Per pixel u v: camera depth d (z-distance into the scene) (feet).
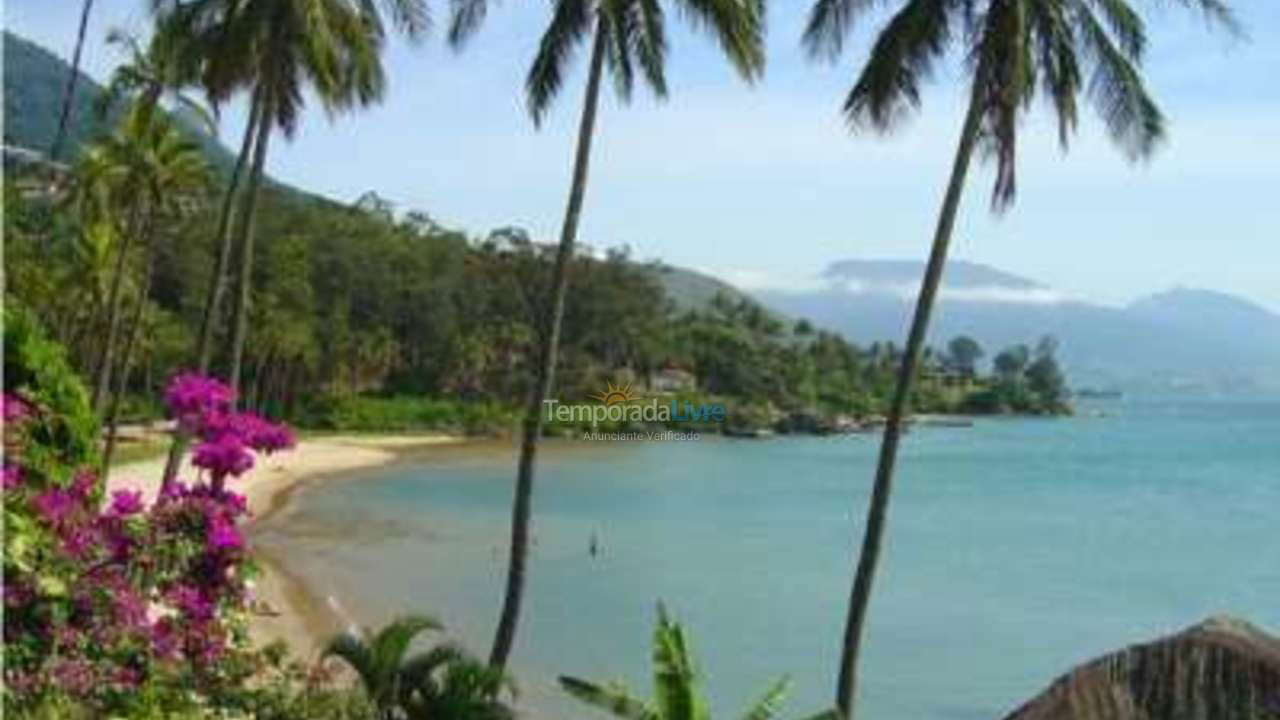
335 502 273.13
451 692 50.83
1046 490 374.84
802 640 152.35
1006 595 189.98
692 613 166.50
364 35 108.88
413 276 510.58
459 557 198.18
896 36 84.69
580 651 140.15
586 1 89.86
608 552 219.61
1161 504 334.85
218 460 36.42
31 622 31.89
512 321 538.88
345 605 153.17
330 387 472.44
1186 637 48.85
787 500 324.80
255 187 110.01
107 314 239.91
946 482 399.03
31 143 259.39
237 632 35.96
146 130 174.50
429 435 479.00
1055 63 84.89
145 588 33.91
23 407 42.70
